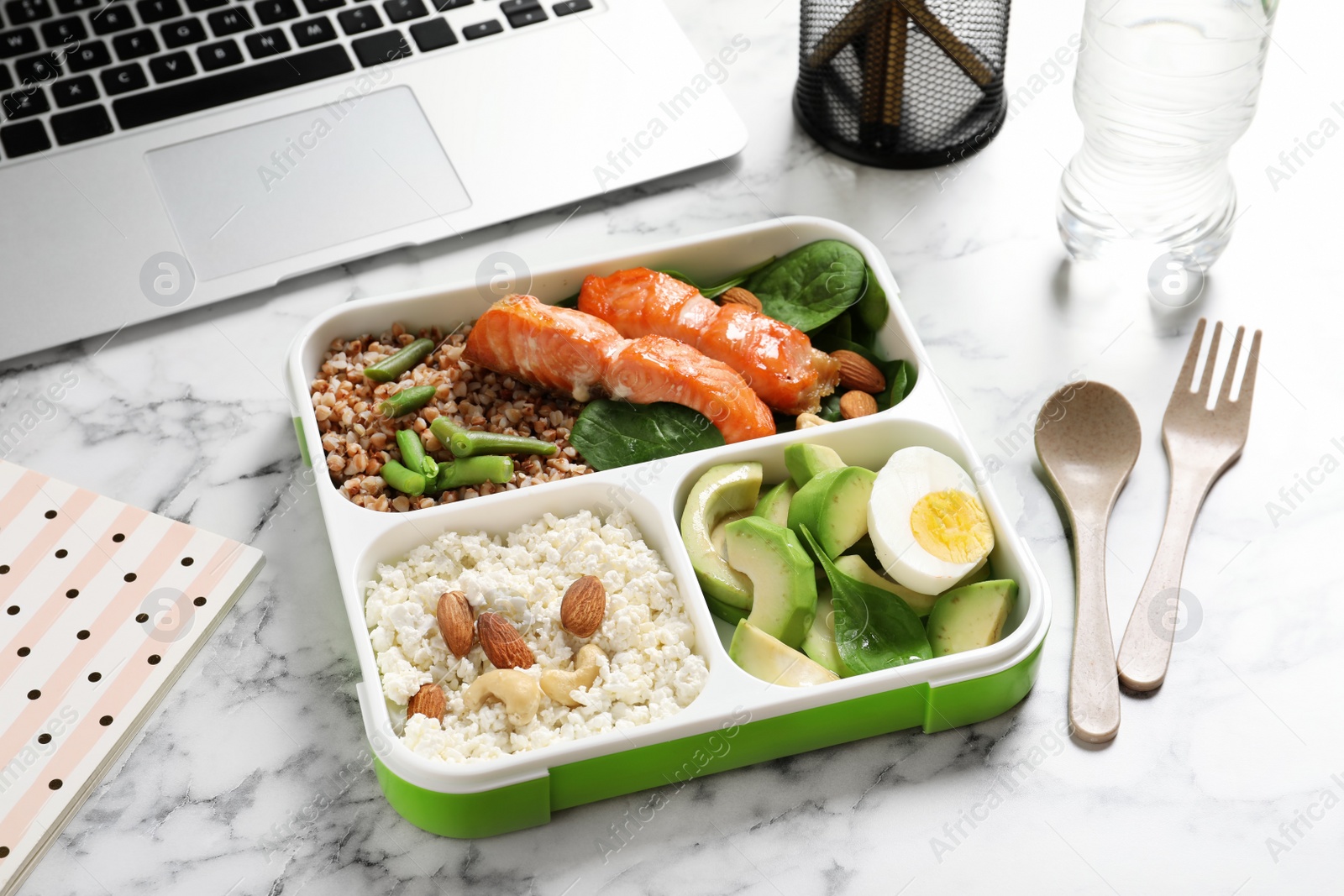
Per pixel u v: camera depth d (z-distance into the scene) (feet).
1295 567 3.20
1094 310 3.45
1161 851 3.00
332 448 3.26
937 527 3.11
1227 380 3.29
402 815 3.02
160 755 3.07
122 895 2.98
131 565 3.19
